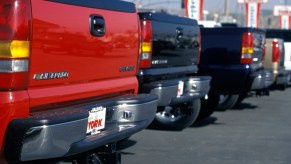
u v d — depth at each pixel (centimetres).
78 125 447
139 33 622
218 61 1073
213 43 1075
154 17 738
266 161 756
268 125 1070
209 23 1738
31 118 412
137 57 619
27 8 416
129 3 593
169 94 745
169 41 795
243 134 962
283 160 764
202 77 879
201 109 1066
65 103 481
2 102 404
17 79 410
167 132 949
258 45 1151
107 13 536
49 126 412
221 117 1160
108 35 538
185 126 942
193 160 752
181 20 848
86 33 496
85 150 473
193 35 906
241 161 753
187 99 809
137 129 562
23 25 411
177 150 812
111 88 555
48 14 442
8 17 403
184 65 871
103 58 532
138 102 565
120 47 568
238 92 1078
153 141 872
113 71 558
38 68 434
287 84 1881
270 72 1185
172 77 826
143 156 768
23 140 404
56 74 458
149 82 741
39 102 436
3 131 404
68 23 469
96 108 516
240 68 1060
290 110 1309
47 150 414
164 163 730
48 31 442
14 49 406
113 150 556
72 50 477
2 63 404
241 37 1061
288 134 974
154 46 743
